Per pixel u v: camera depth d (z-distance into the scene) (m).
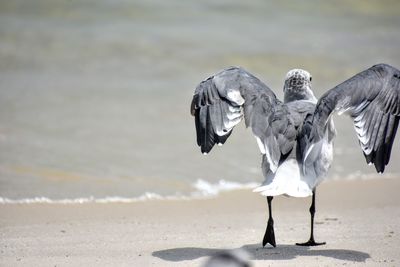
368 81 10.09
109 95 20.80
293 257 10.22
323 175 9.91
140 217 12.58
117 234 11.53
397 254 10.37
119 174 15.01
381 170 9.84
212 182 14.77
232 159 16.19
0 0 28.56
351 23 29.22
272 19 29.03
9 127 17.77
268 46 25.61
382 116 9.97
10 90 20.94
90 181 14.55
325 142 9.85
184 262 10.07
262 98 10.05
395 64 24.12
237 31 27.14
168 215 12.73
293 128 9.86
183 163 15.80
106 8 28.56
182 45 25.36
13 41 25.19
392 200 13.70
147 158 16.03
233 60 24.14
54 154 16.03
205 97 10.27
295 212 12.98
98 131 17.72
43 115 18.83
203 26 27.50
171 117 19.05
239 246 10.88
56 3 28.62
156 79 22.47
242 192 14.27
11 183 14.22
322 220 12.40
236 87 10.17
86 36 25.91
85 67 23.41
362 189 14.45
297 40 26.47
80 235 11.46
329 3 31.27
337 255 10.32
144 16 28.11
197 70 23.28
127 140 17.19
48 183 14.34
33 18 27.38
